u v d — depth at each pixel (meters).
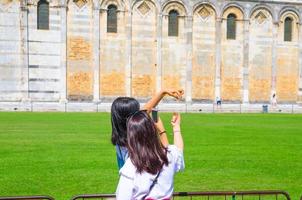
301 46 61.66
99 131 30.75
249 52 60.56
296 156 22.62
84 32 54.97
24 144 24.67
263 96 61.25
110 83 56.09
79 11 54.69
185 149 24.05
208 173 18.50
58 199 14.47
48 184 16.31
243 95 60.38
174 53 58.00
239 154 22.86
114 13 55.91
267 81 61.31
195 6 58.25
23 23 53.03
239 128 34.69
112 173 18.12
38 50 53.72
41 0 53.56
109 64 55.94
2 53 52.66
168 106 57.50
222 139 28.06
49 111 52.31
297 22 62.00
